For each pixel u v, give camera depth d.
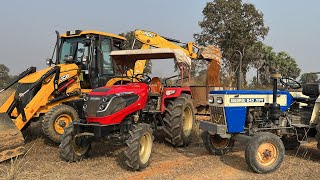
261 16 26.72
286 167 6.24
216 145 7.26
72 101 8.30
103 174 5.73
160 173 5.82
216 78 11.08
